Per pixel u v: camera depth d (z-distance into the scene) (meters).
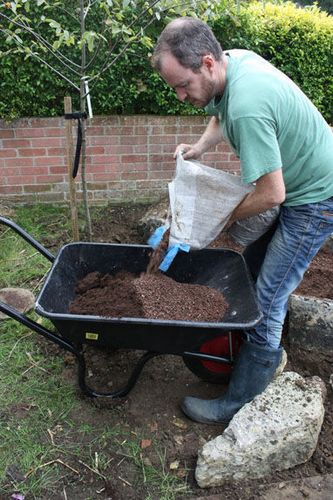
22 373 2.80
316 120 2.15
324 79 4.68
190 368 2.72
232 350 2.62
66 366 2.89
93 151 4.59
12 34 3.10
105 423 2.53
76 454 2.35
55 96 4.34
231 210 2.16
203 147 2.67
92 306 2.49
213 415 2.52
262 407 2.35
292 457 2.29
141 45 4.19
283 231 2.27
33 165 4.57
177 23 1.92
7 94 4.21
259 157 1.89
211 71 1.95
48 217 4.59
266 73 1.96
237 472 2.22
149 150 4.70
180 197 2.21
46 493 2.17
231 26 4.29
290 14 4.47
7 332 3.12
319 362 2.95
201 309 2.44
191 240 2.25
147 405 2.67
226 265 2.79
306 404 2.38
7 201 4.68
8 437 2.41
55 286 2.47
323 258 3.70
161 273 2.69
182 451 2.40
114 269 2.89
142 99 4.54
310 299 2.92
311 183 2.18
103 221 4.61
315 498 2.17
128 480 2.24
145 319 2.08
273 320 2.39
